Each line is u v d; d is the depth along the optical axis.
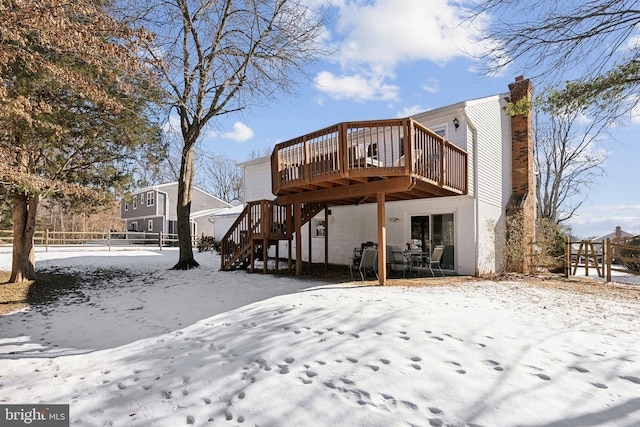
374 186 7.90
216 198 34.50
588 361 3.66
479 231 10.54
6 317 6.77
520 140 13.03
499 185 12.07
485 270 10.80
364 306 5.60
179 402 3.29
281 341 4.43
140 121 9.73
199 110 11.58
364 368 3.65
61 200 10.98
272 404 3.16
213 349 4.41
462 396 3.10
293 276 9.79
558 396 3.05
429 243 11.34
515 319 5.04
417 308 5.42
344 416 2.93
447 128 10.88
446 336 4.29
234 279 9.64
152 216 30.05
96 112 8.86
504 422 2.75
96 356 4.59
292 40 11.85
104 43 5.43
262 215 10.59
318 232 14.66
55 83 7.27
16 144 7.44
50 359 4.54
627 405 2.91
